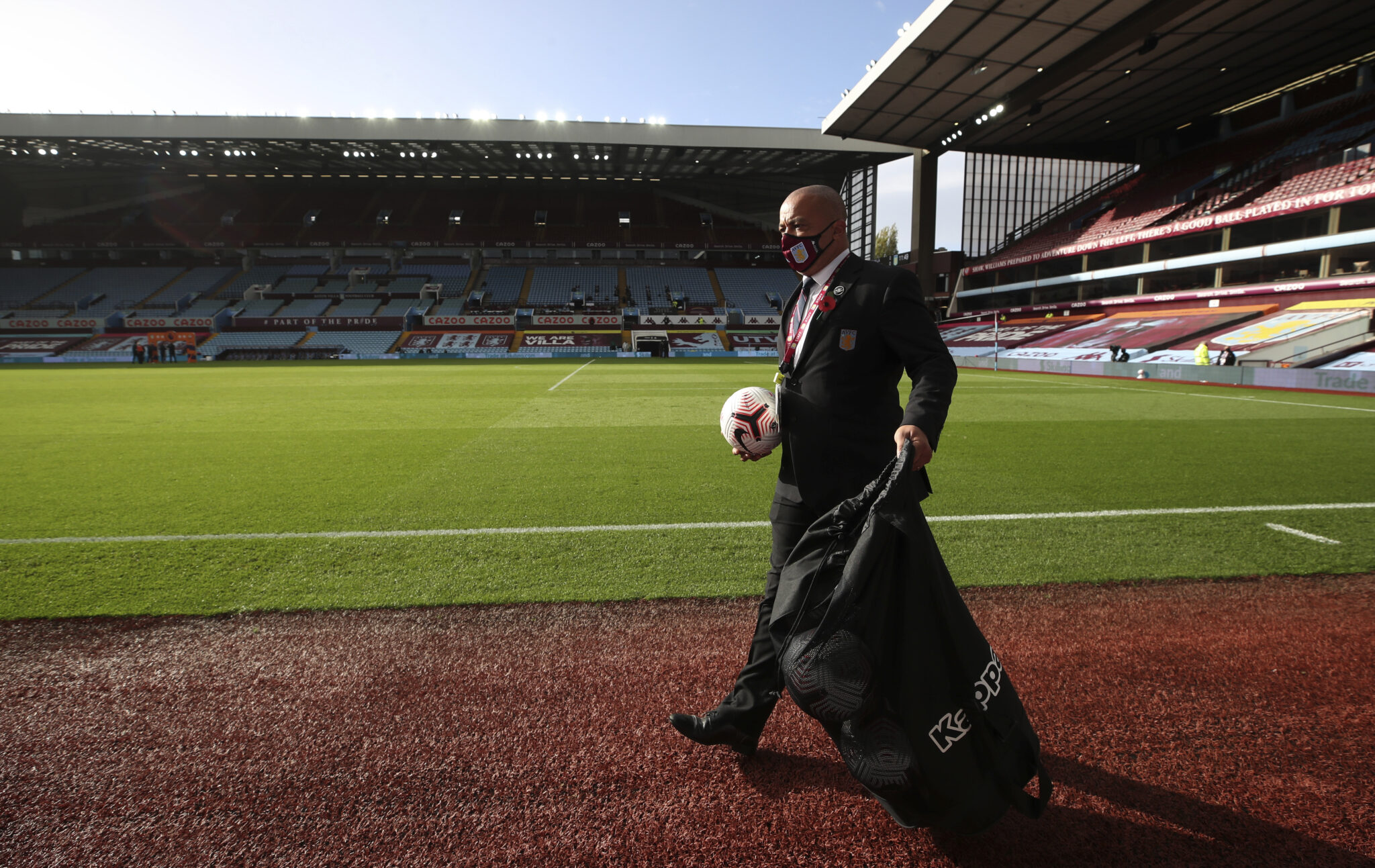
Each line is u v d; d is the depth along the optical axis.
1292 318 22.23
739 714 1.86
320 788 1.82
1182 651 2.63
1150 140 35.91
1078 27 20.77
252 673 2.47
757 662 1.86
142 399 13.24
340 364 30.00
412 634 2.82
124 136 32.94
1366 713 2.19
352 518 4.71
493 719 2.16
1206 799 1.78
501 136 34.72
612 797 1.79
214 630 2.86
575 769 1.90
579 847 1.60
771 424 1.81
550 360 34.31
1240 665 2.52
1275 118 29.42
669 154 39.06
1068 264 35.25
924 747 1.41
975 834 1.53
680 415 10.78
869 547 1.38
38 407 11.88
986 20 20.38
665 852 1.59
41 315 38.88
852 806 1.76
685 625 2.91
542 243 44.44
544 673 2.47
